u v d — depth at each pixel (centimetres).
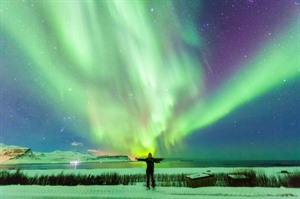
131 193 984
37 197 933
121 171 2039
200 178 1114
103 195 955
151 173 1112
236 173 1266
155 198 873
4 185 1243
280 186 1107
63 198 908
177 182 1240
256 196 885
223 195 908
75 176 1362
